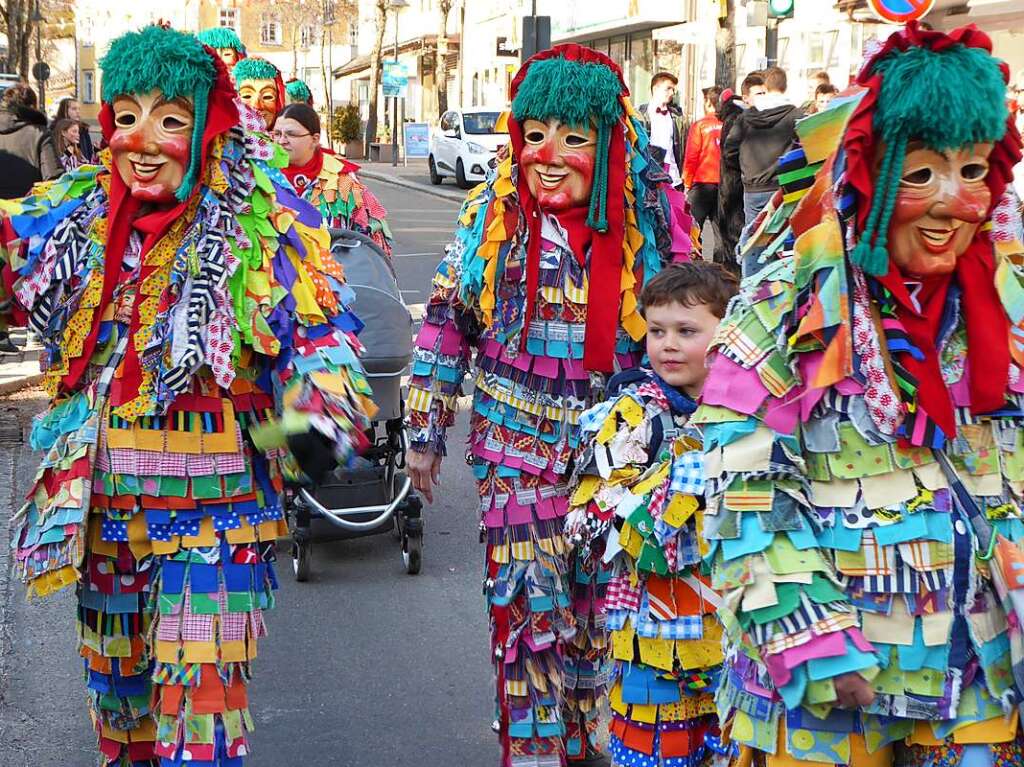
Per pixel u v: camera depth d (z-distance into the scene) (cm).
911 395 235
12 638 511
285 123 666
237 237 322
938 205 227
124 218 324
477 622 536
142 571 333
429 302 400
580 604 394
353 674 480
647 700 330
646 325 370
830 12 1909
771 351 240
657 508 319
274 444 324
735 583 236
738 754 263
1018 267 248
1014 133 231
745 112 1155
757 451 237
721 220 1236
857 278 235
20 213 331
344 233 598
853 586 238
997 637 241
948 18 1658
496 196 385
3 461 746
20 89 1146
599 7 3184
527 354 381
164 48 312
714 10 2700
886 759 248
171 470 322
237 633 327
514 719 378
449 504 717
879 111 227
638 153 386
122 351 326
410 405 403
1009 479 246
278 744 421
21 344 1110
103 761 361
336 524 583
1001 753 242
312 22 5578
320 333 329
